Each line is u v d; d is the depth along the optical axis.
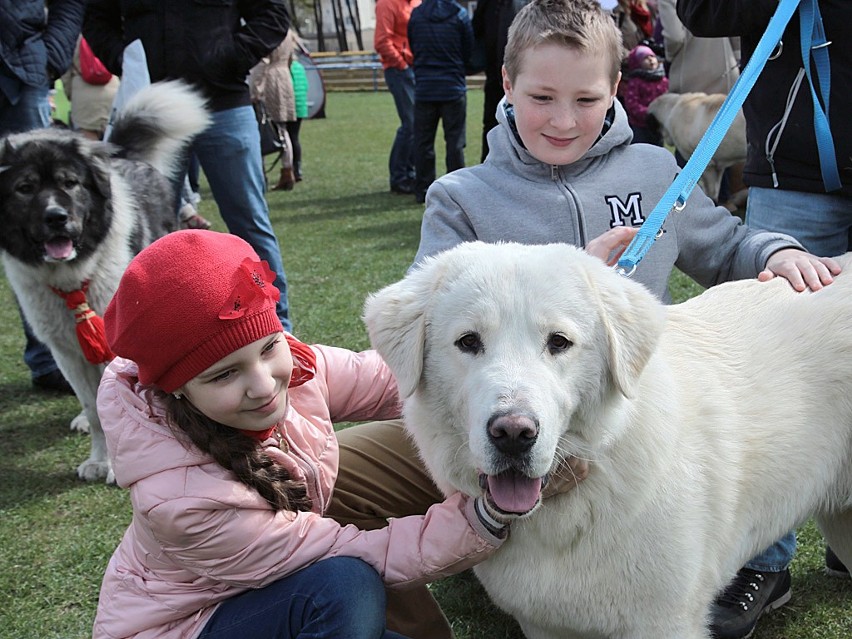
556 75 2.73
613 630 2.43
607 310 2.26
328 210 10.84
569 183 2.95
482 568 2.48
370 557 2.39
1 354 6.39
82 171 4.55
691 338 2.64
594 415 2.26
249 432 2.38
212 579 2.36
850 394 2.60
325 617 2.27
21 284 4.55
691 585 2.38
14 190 4.40
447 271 2.31
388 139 18.36
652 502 2.29
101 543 3.75
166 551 2.30
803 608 3.19
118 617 2.39
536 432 1.99
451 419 2.31
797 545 3.56
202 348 2.19
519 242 2.93
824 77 3.02
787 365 2.59
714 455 2.43
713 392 2.50
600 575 2.32
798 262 2.80
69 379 4.57
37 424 5.18
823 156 3.06
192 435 2.27
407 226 9.52
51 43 5.49
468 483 2.35
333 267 7.92
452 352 2.24
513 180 2.97
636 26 9.66
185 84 5.55
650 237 2.66
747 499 2.53
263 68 12.02
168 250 2.22
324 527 2.41
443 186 3.04
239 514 2.28
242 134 5.70
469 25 10.35
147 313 2.17
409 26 10.41
